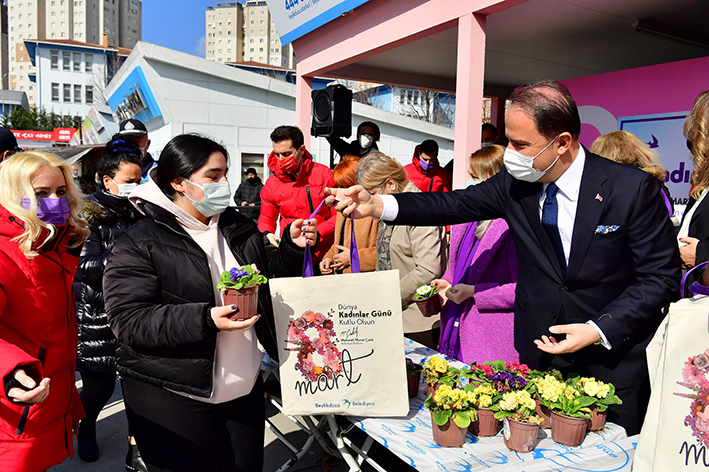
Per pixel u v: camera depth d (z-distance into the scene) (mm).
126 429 3141
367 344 1744
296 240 1896
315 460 2717
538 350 1770
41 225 1558
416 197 1871
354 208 1782
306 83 6645
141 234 1677
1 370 1309
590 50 5633
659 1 4070
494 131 5926
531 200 1733
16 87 105000
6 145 2287
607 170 1611
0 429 1506
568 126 1530
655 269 1562
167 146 1714
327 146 14852
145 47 13016
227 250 1814
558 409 1583
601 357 1723
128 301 1617
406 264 2607
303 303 1752
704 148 1808
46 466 1616
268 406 3383
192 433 1684
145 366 1632
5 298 1507
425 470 1475
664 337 1300
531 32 4945
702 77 3562
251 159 14758
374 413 1746
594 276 1616
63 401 1688
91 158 3643
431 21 4195
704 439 1120
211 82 14055
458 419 1521
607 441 1601
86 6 107125
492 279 2281
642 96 3938
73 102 59438
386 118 14250
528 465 1442
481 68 3838
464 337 2326
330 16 5438
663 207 1598
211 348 1617
